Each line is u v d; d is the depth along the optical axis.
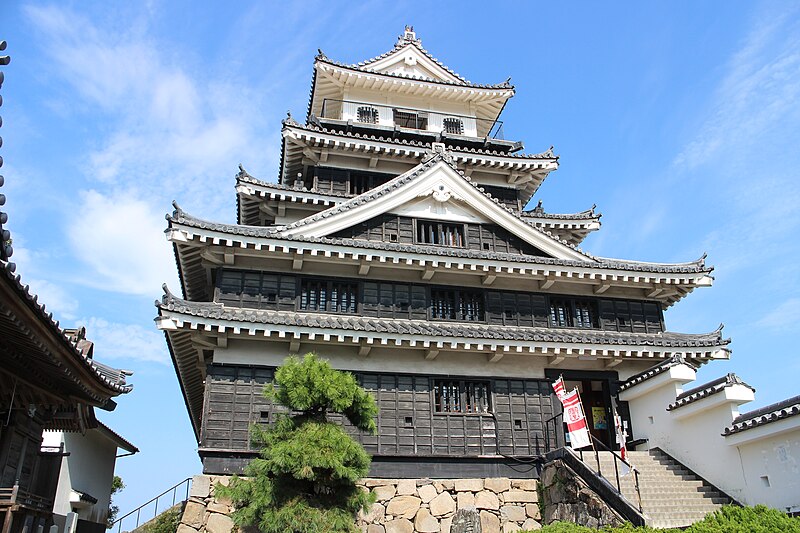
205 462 17.23
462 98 31.52
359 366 19.44
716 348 21.34
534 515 18.48
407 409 19.16
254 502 13.10
